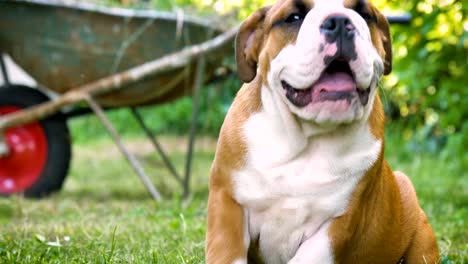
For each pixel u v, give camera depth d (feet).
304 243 10.09
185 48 20.92
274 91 9.95
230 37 20.10
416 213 11.75
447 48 24.04
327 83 9.28
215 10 23.49
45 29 21.30
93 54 21.27
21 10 21.18
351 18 9.21
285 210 10.07
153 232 14.66
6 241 13.07
